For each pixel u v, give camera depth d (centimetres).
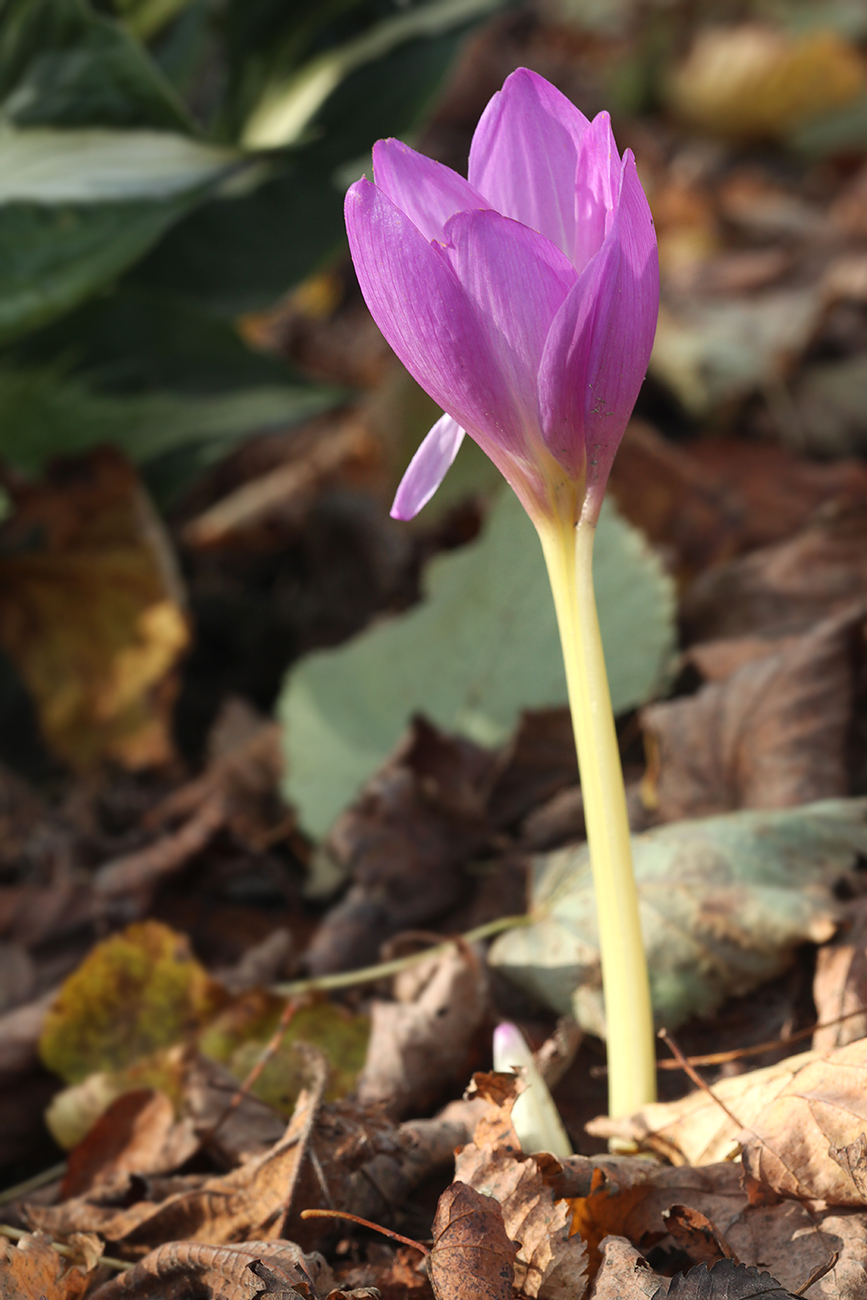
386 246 56
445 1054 64
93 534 86
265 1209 60
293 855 76
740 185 188
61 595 86
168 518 120
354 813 70
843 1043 61
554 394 57
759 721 69
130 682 84
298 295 159
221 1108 63
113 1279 59
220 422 91
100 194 72
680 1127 60
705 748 68
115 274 74
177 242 84
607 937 60
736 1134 59
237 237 84
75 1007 66
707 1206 59
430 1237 61
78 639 86
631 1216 59
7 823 77
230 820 76
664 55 220
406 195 57
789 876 64
